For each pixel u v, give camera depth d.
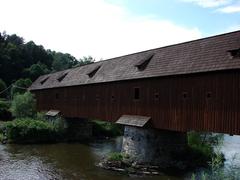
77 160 24.14
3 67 74.69
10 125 31.88
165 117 20.72
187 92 19.23
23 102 40.22
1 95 62.72
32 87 45.62
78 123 36.00
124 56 27.95
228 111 16.70
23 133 31.83
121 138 38.41
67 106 34.81
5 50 79.75
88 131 36.75
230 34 18.33
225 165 20.41
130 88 24.09
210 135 27.34
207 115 17.88
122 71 25.55
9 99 58.94
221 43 18.42
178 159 21.67
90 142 34.09
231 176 14.13
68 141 34.19
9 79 74.44
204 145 25.02
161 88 21.16
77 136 35.56
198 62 18.78
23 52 85.94
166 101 20.70
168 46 22.86
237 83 16.33
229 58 17.02
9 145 30.06
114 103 25.94
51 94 39.28
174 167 21.08
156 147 21.59
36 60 93.75
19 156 25.06
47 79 43.59
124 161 21.91
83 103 31.23
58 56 125.12
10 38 116.19
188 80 19.22
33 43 98.06
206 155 22.56
